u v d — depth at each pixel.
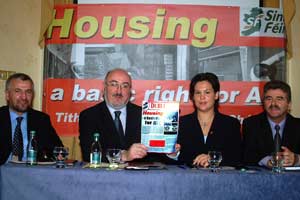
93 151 2.65
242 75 3.88
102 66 3.88
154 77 3.88
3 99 3.88
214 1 3.89
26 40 3.95
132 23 3.88
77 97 3.88
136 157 2.39
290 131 3.08
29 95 3.26
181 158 2.94
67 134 3.88
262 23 3.90
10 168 2.11
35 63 3.96
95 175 2.07
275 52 3.90
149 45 3.88
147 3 3.88
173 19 3.88
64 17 3.89
